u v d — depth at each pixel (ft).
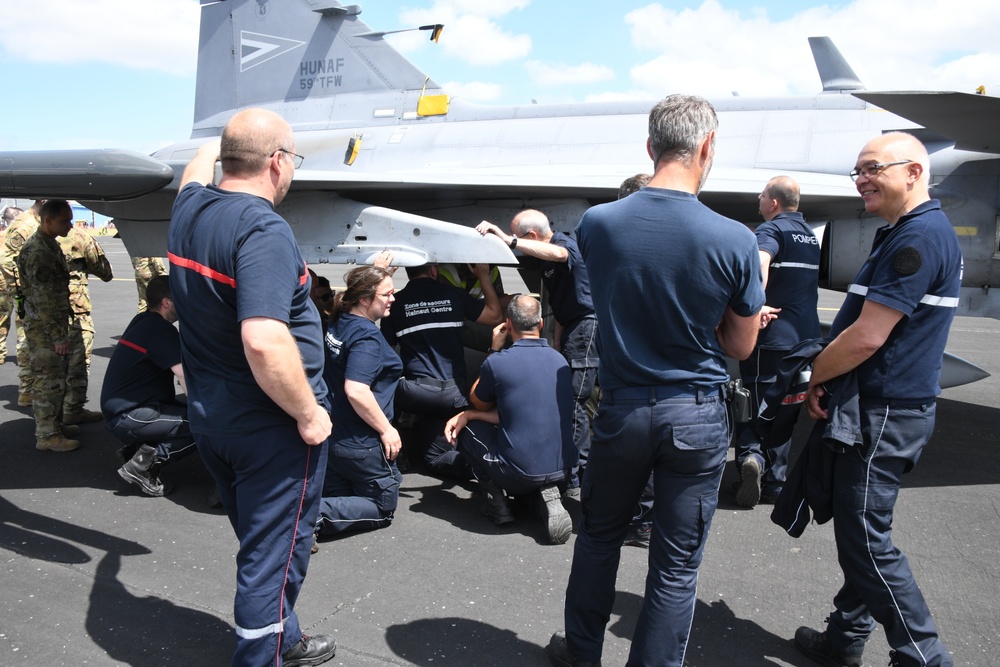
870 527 7.54
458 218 20.59
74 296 17.81
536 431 11.44
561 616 9.43
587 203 19.25
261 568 7.24
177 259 7.13
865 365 7.55
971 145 16.60
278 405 6.97
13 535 11.66
